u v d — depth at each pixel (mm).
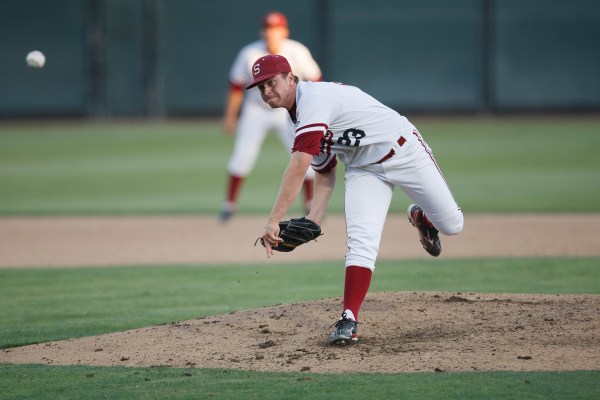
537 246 34281
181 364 18484
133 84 90188
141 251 35125
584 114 89750
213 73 90312
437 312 21688
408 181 19594
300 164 18391
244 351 19203
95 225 41938
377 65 89625
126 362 18797
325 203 20469
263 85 18656
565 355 18047
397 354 18562
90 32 88875
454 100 89875
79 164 64750
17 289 27906
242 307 24656
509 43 89062
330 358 18438
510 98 89750
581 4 88312
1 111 90125
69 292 27328
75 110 90125
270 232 18688
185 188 54594
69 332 22109
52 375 17891
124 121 89938
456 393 15930
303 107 18469
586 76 89375
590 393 15742
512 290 25734
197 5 89438
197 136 78250
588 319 20531
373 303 22734
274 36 41500
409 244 35656
